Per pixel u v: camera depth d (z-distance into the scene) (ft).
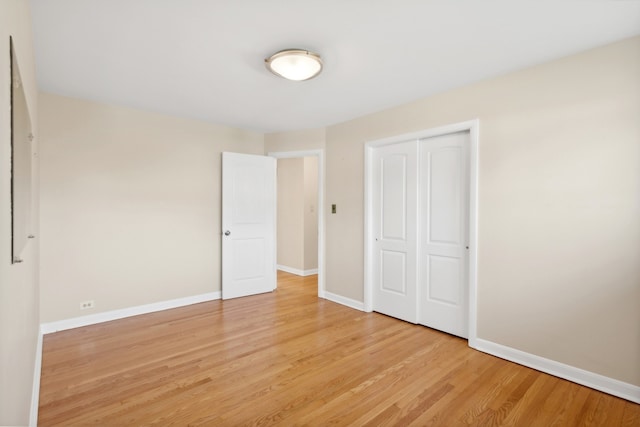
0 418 2.70
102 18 5.99
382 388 7.00
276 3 5.59
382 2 5.57
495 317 8.59
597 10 5.78
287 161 19.60
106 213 10.91
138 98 10.36
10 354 3.19
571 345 7.38
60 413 6.07
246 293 14.17
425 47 7.09
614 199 6.85
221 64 7.91
